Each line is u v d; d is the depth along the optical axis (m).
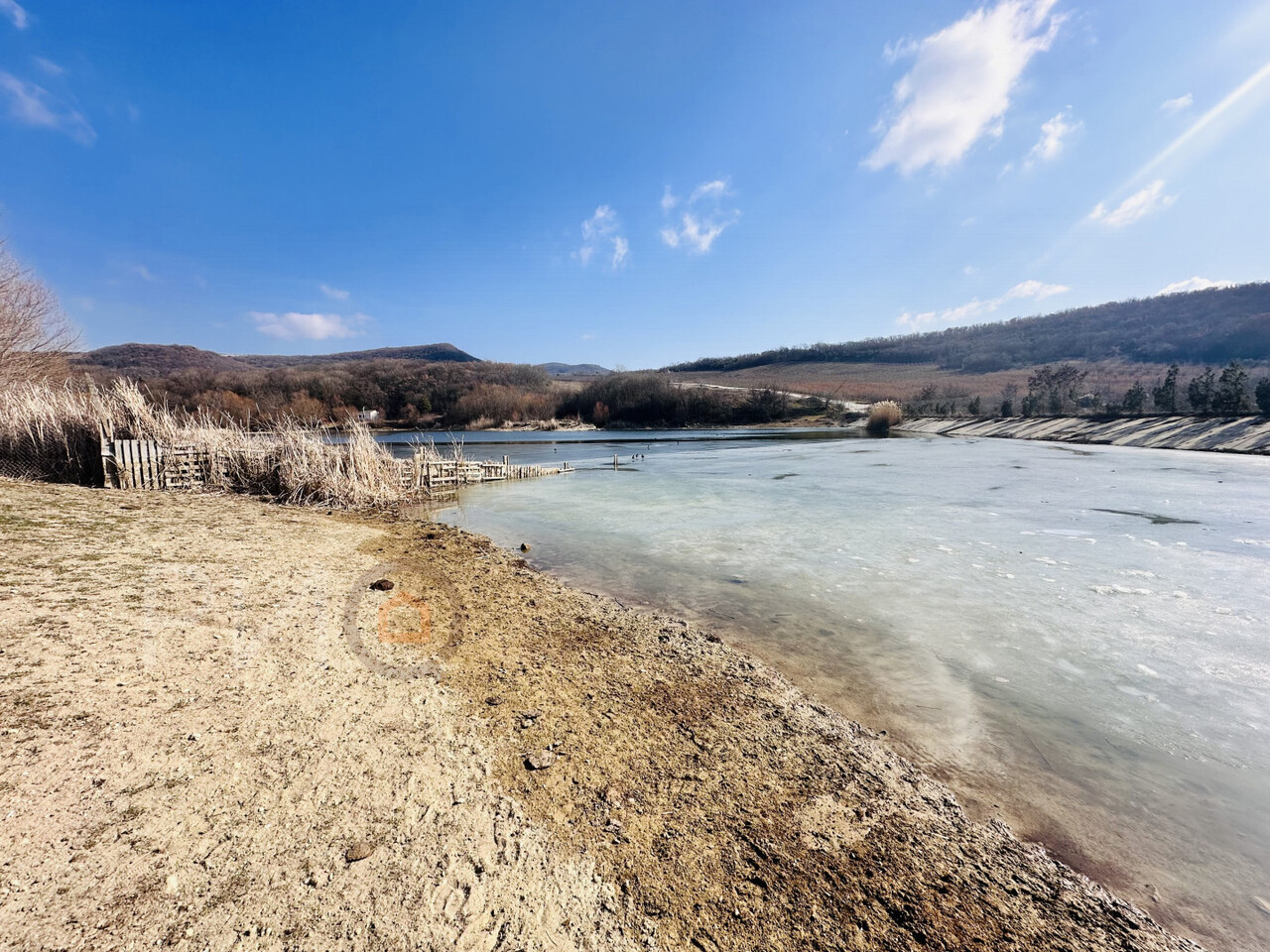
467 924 2.14
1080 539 8.96
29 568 5.05
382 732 3.38
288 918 2.07
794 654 5.02
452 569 7.54
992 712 4.07
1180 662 4.81
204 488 12.20
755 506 12.80
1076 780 3.33
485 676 4.34
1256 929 2.37
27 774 2.54
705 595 6.65
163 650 3.93
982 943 2.23
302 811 2.63
